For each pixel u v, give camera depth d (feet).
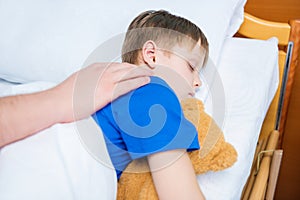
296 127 4.30
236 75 3.02
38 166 1.62
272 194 3.19
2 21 3.18
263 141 3.66
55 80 3.02
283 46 3.81
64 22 3.03
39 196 1.56
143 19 2.38
